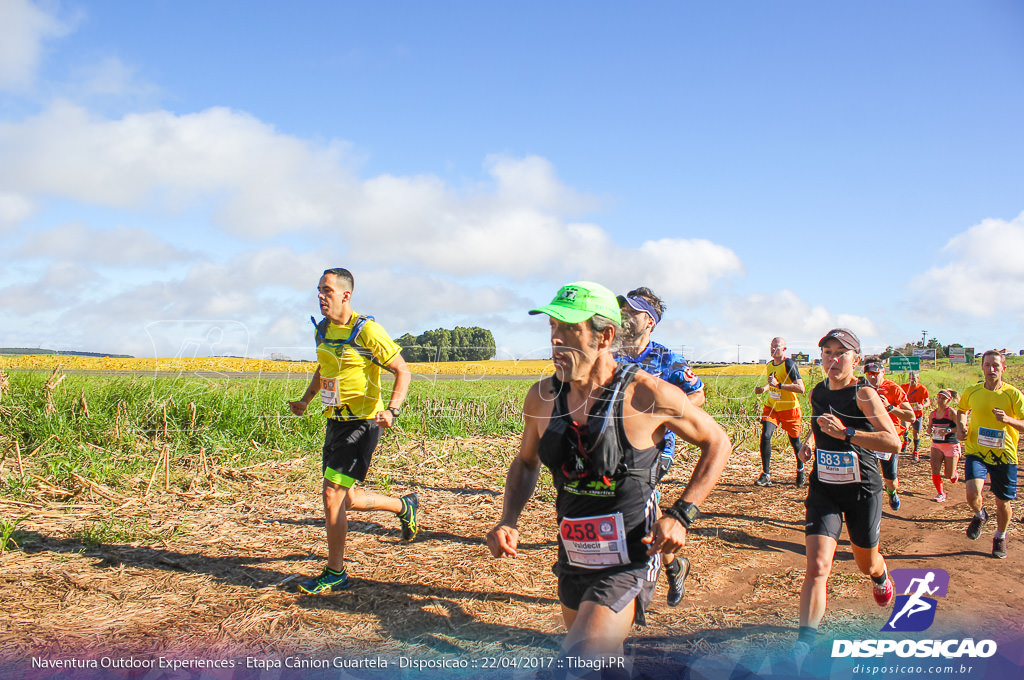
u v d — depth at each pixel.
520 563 4.75
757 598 4.19
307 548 4.90
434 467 7.99
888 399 7.04
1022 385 19.52
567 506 2.37
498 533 2.47
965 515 6.87
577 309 2.23
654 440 2.34
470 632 3.52
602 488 2.26
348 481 4.11
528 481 2.62
